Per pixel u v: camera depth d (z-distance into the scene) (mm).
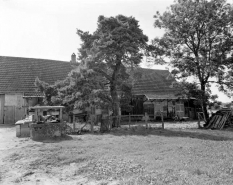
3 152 9883
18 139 13508
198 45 23188
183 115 31641
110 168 7094
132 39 17922
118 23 18094
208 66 21422
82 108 17703
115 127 18891
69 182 6242
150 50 20828
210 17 21703
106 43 16984
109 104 18750
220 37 22125
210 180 5664
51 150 9961
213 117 21734
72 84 17031
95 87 17422
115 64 19422
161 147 10266
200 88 23203
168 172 6402
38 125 13664
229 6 21500
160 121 28516
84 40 19047
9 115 25438
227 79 22375
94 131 17109
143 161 7660
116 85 20000
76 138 13547
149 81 33000
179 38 23266
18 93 25562
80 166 7594
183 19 22672
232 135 15109
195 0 22047
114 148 10148
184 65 22891
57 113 17156
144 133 15852
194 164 7129
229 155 8414
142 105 29766
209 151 9250
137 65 19750
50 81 28219
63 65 31766
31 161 8273
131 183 5738
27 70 28703
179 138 13250
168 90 31969
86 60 17562
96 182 6152
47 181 6355
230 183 5430
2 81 26125
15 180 6434
